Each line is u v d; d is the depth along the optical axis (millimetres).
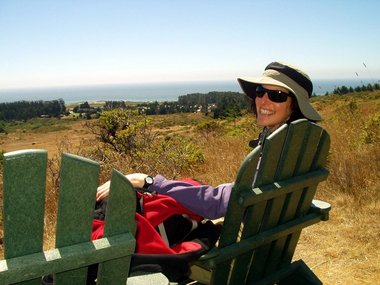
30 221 1080
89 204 1164
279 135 1677
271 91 2230
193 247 1757
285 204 1943
